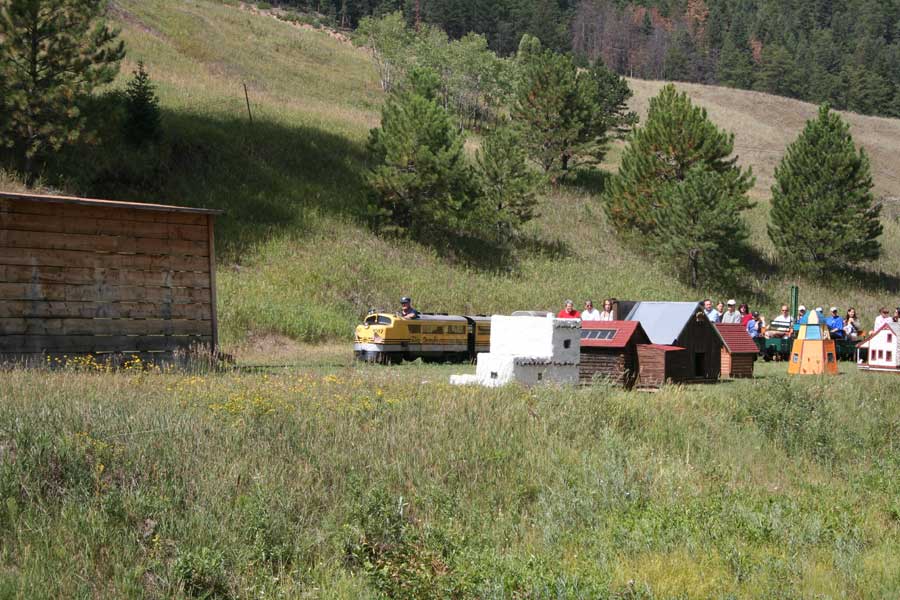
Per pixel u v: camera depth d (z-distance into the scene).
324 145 48.38
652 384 19.69
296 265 34.41
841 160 51.22
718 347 21.67
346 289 33.97
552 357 17.39
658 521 9.85
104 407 11.21
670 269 47.62
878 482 13.15
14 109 31.70
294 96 69.12
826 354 24.17
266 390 13.71
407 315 25.06
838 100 183.38
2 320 16.89
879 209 52.41
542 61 60.28
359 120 61.53
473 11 173.12
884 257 59.50
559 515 10.20
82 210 18.03
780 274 51.62
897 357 25.17
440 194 41.25
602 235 51.00
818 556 9.37
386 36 86.12
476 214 43.09
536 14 177.00
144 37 69.38
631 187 50.25
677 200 45.97
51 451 9.31
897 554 9.55
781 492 12.31
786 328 30.83
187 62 67.12
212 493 9.17
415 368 22.75
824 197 51.44
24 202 17.23
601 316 22.53
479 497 10.48
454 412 13.32
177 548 8.01
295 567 8.16
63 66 32.88
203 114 47.16
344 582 7.86
